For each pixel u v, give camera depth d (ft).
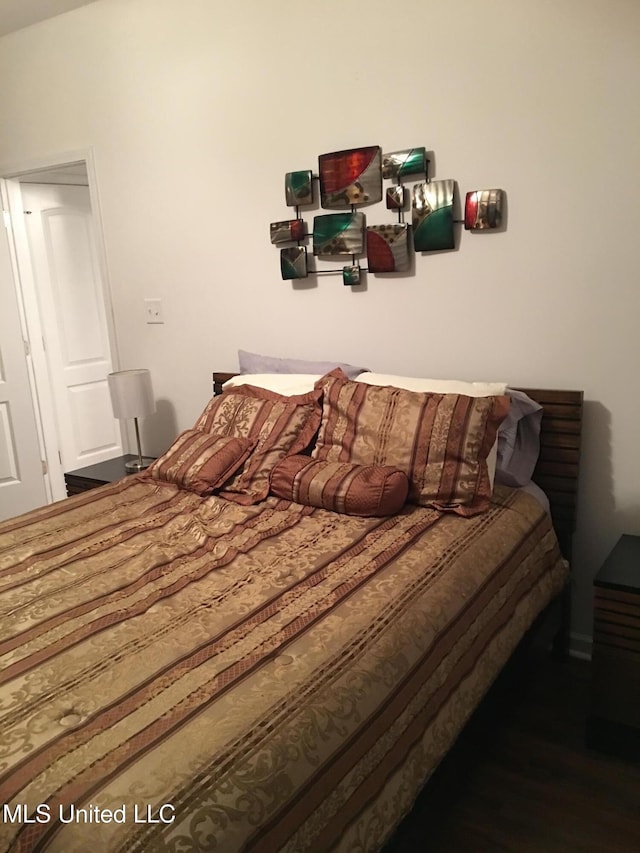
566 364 7.61
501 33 7.27
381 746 4.30
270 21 8.72
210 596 5.41
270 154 9.14
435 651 5.00
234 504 7.42
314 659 4.47
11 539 6.82
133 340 11.28
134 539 6.72
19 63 11.20
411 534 6.40
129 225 10.78
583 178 7.11
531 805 5.89
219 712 3.95
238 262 9.80
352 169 8.38
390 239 8.23
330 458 7.54
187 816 3.29
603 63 6.80
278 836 3.50
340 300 9.00
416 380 7.94
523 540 6.65
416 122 7.97
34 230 12.45
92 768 3.56
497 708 6.42
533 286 7.62
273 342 9.79
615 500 7.63
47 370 12.87
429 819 5.74
